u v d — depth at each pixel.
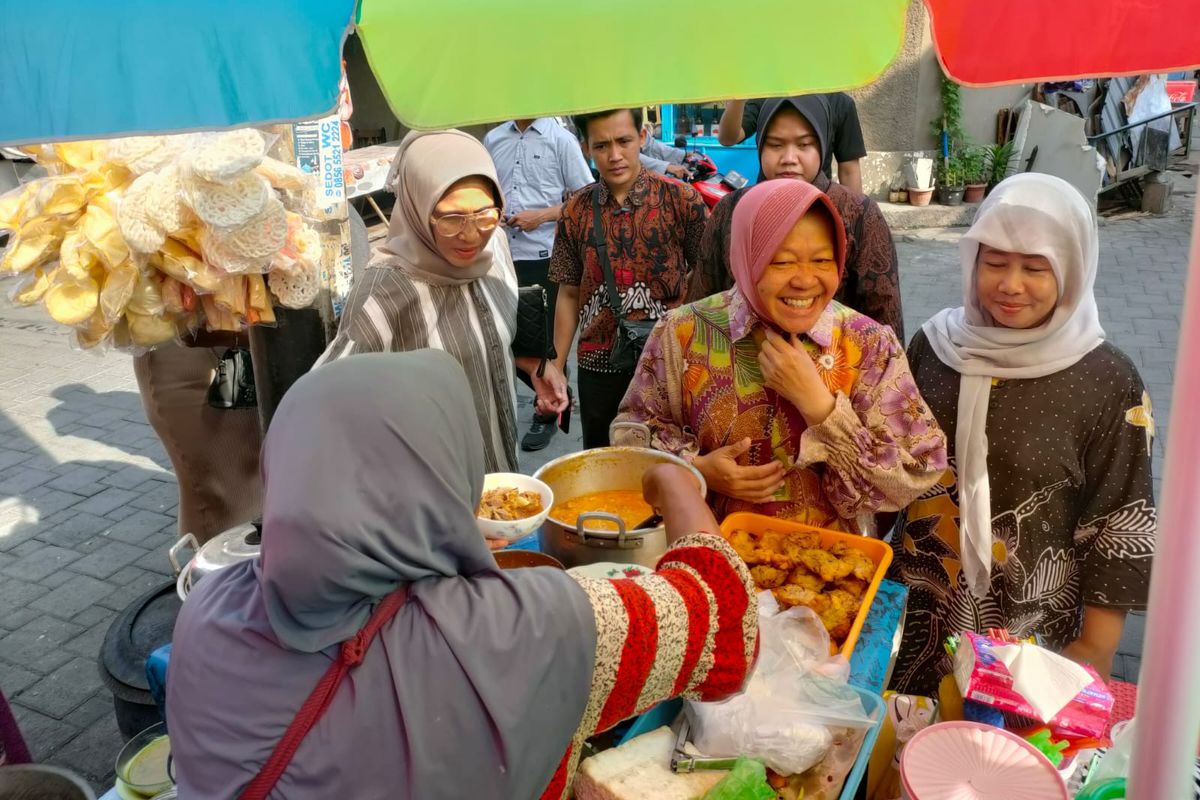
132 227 1.64
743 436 2.00
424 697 1.00
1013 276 1.90
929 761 1.29
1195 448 0.82
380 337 2.30
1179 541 0.84
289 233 1.85
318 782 0.97
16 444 5.10
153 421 2.83
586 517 1.71
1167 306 6.73
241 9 1.11
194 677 1.03
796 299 1.82
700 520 1.39
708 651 1.18
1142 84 9.63
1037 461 1.94
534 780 1.04
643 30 1.13
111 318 1.76
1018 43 1.08
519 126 4.72
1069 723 1.41
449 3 1.14
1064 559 2.01
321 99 1.15
